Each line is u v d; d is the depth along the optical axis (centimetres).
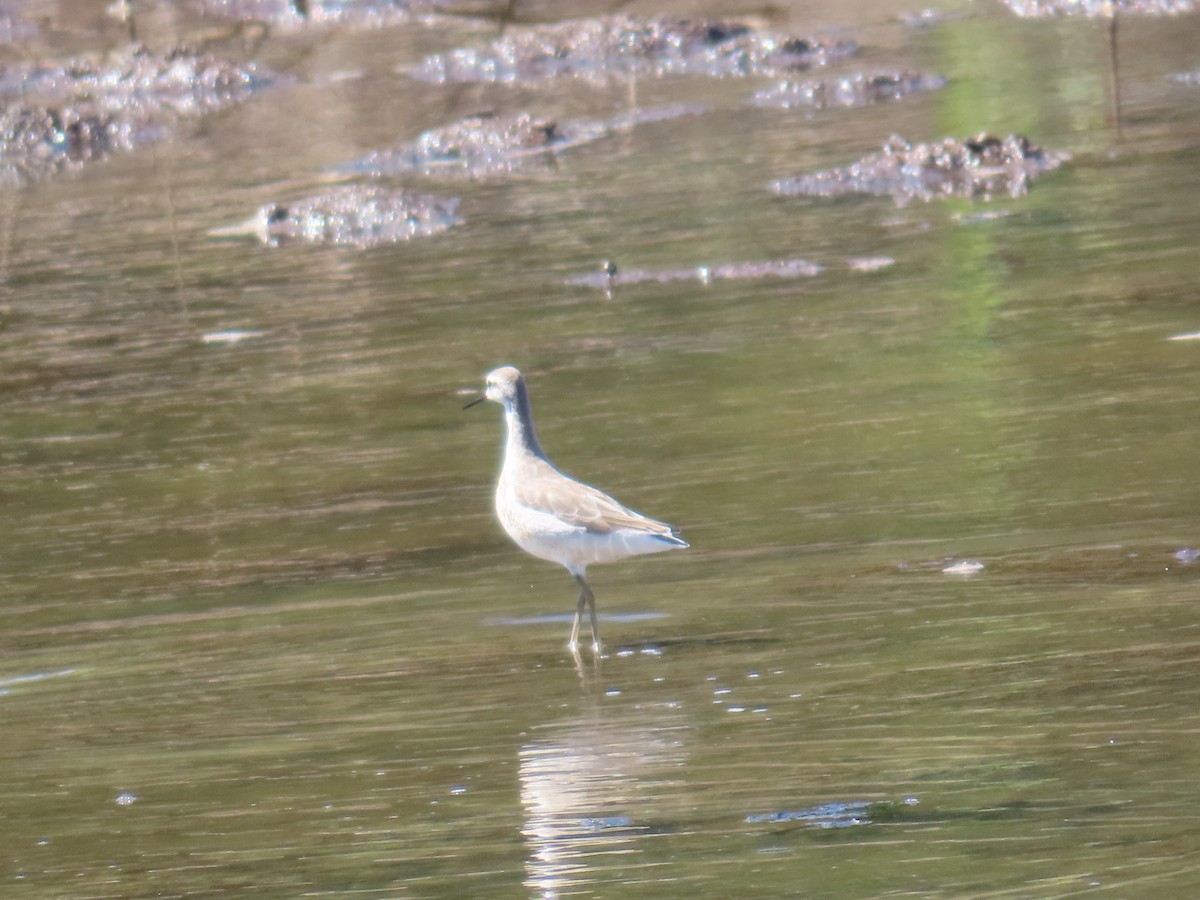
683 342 1759
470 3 3725
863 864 791
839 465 1407
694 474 1414
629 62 3262
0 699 1088
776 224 2169
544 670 1070
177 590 1272
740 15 3550
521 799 888
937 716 950
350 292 2038
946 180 2314
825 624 1104
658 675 1045
